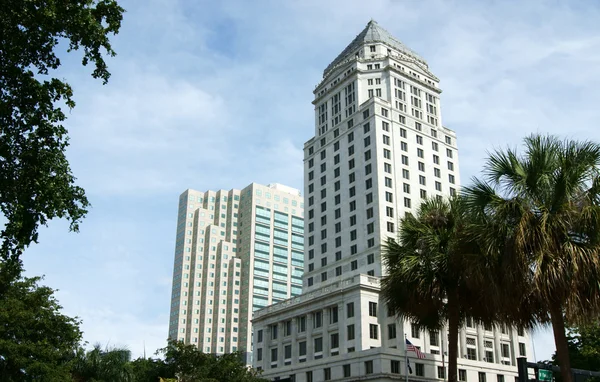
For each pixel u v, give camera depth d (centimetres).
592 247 2202
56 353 4606
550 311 2273
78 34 2473
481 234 2395
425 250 3092
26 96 2458
